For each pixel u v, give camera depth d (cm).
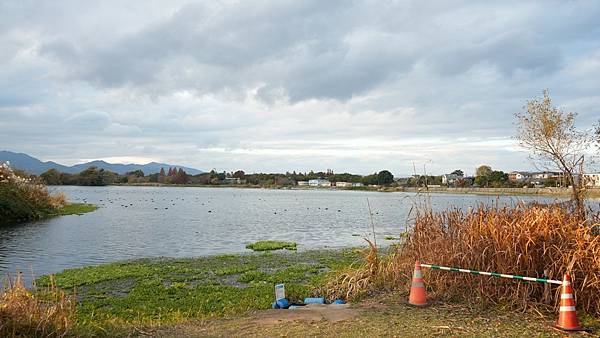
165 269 1775
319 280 1473
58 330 693
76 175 15588
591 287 811
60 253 2178
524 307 840
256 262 1981
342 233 3359
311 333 732
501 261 890
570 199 1065
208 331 764
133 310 1146
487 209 1046
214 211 5753
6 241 2497
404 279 1079
